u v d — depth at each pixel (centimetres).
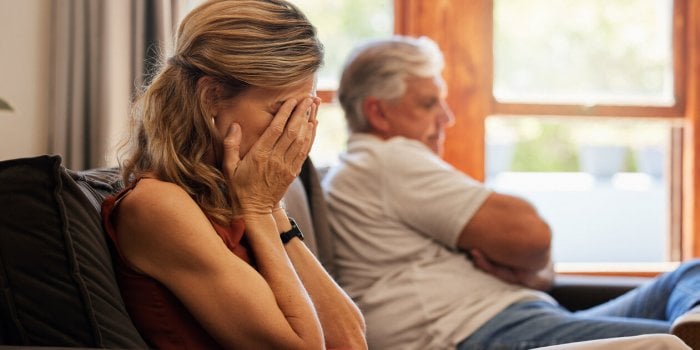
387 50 222
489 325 195
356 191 214
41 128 238
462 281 202
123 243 127
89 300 119
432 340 196
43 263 119
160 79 136
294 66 135
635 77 320
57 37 238
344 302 148
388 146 214
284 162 139
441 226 205
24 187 119
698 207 319
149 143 135
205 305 123
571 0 316
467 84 307
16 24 224
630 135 326
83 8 240
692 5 318
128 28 245
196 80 134
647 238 331
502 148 318
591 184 327
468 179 210
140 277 127
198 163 133
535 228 204
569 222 329
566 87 317
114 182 151
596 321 191
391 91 220
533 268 207
